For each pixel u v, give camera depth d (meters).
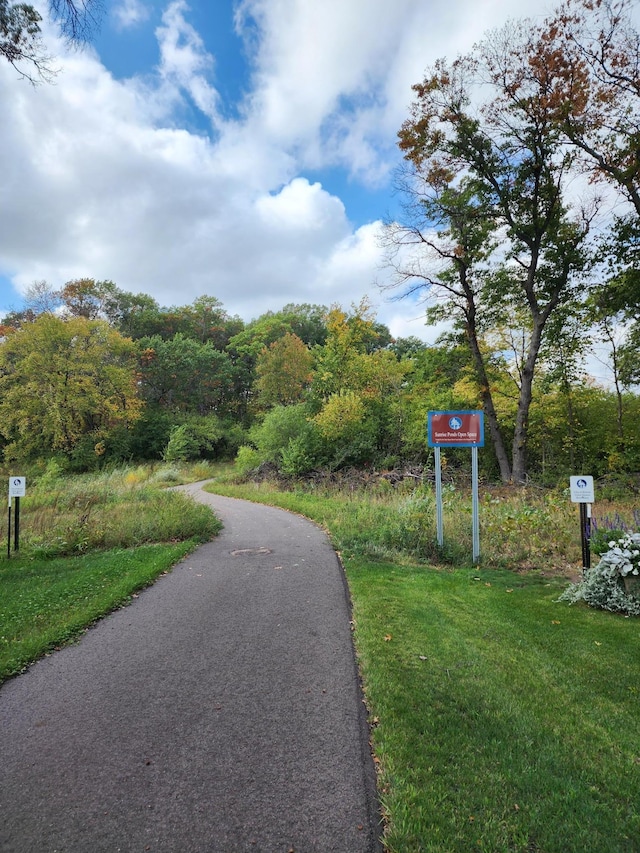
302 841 2.24
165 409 50.34
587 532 6.75
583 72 16.33
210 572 7.62
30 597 6.40
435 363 26.19
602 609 5.74
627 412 23.19
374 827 2.33
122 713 3.44
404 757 2.85
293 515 14.54
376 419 25.45
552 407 23.14
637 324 19.56
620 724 3.28
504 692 3.67
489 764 2.80
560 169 18.70
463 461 24.11
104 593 6.35
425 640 4.68
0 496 18.55
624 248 17.58
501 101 18.36
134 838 2.27
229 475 28.89
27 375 36.97
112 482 25.20
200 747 3.01
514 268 20.39
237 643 4.73
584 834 2.28
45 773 2.77
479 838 2.23
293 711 3.43
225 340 69.38
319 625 5.19
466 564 8.02
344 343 28.06
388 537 9.13
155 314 58.72
